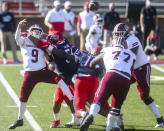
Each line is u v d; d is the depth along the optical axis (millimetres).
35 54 20781
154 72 41812
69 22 48719
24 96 20938
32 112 25234
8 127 21219
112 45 19766
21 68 42906
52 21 45406
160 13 69062
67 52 21016
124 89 18750
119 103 19000
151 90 32781
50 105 27188
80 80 20281
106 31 49906
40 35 21109
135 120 23609
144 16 49094
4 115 24484
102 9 66750
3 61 48250
